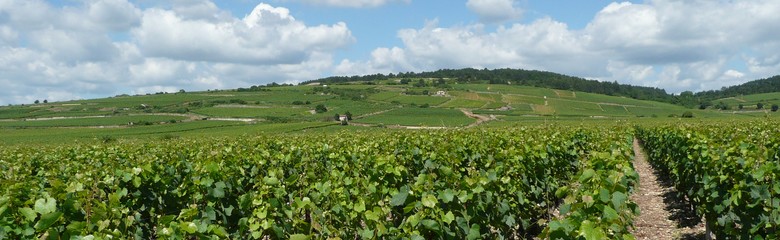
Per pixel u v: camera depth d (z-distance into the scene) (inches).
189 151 637.9
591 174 260.1
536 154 436.1
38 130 3420.3
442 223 241.4
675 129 697.6
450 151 463.2
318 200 287.4
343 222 265.6
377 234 231.3
